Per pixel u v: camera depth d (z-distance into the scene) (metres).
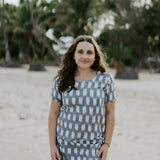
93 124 2.05
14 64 36.28
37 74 24.69
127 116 7.19
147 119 6.87
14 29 38.25
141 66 38.78
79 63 2.09
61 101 2.18
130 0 34.94
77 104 2.04
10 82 15.90
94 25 28.88
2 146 4.52
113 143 4.83
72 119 2.06
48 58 46.06
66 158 2.11
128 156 4.20
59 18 28.17
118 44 32.31
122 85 16.12
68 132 2.09
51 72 28.72
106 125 2.16
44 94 11.10
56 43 31.14
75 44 2.16
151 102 9.66
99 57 2.19
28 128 5.71
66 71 2.14
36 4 36.31
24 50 46.59
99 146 2.10
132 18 34.31
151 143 4.88
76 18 26.75
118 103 9.30
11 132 5.38
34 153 4.21
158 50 39.19
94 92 2.05
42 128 5.74
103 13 30.41
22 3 38.81
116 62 22.08
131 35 33.88
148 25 36.09
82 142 2.07
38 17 35.41
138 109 8.24
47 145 4.62
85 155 2.05
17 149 4.39
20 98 9.69
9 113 7.11
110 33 30.77
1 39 49.66
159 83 17.83
